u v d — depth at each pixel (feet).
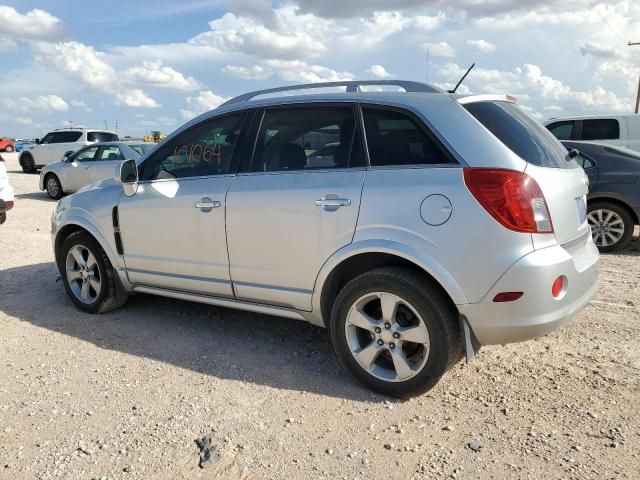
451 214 9.91
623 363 12.20
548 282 9.70
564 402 10.57
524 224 9.60
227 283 12.89
